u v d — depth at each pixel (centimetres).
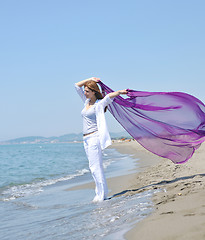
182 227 247
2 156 3444
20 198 720
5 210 575
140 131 591
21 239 341
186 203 337
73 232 321
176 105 575
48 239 313
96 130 551
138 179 784
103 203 495
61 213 480
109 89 566
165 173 775
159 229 253
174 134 588
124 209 375
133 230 267
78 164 1798
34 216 489
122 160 1797
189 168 769
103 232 287
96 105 539
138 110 582
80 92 573
